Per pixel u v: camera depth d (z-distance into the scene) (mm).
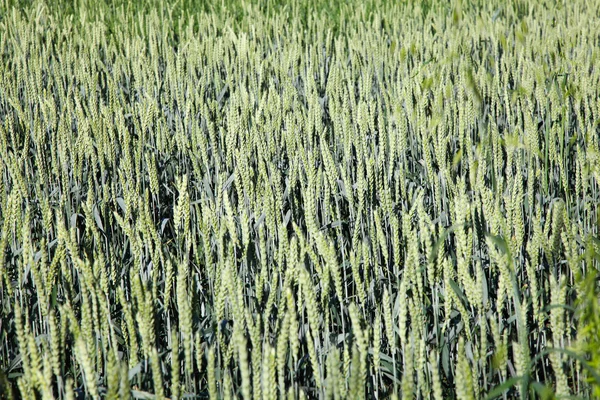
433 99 5883
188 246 3238
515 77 6391
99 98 7129
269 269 3359
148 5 11992
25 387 2246
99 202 4414
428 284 3436
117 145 5176
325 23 10461
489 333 3121
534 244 2943
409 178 4617
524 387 2027
